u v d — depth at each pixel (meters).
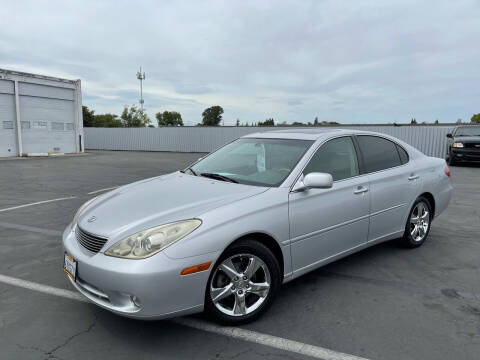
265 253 2.90
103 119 80.38
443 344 2.64
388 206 4.10
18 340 2.66
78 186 9.97
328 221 3.40
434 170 4.84
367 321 2.95
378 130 23.02
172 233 2.55
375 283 3.68
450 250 4.67
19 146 22.23
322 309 3.14
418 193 4.49
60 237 5.15
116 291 2.47
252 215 2.85
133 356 2.48
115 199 3.30
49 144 24.36
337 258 3.61
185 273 2.49
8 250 4.59
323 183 3.09
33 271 3.93
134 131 33.00
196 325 2.89
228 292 2.78
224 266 2.74
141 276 2.39
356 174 3.84
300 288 3.55
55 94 24.47
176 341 2.66
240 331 2.80
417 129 21.91
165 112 98.94
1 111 21.31
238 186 3.26
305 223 3.20
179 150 31.41
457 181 11.16
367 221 3.84
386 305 3.22
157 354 2.51
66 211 6.78
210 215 2.70
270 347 2.60
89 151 30.89
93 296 2.68
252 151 3.88
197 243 2.55
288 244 3.09
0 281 3.67
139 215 2.82
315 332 2.79
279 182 3.24
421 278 3.80
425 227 4.77
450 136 16.31
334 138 3.86
